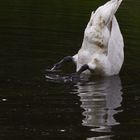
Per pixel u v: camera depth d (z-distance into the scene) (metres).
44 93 13.04
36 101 12.42
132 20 22.12
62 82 14.11
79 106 12.23
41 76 14.55
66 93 13.16
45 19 21.59
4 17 21.48
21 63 15.70
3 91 13.02
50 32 19.64
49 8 23.75
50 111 11.81
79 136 10.62
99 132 10.91
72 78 14.52
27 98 12.59
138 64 16.34
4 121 11.15
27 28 19.98
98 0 25.95
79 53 15.26
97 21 15.03
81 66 14.88
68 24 20.92
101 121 11.46
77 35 19.38
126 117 11.83
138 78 14.98
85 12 23.19
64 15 22.48
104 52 15.09
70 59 15.44
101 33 14.98
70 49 17.52
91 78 14.73
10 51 16.84
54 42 18.27
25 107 11.98
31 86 13.57
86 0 25.84
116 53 15.11
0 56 16.23
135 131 11.05
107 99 12.87
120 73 15.45
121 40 15.26
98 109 12.16
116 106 12.41
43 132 10.69
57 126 11.05
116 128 11.16
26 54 16.66
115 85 14.14
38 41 18.27
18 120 11.22
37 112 11.73
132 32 20.17
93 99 12.82
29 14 22.31
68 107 12.15
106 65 14.97
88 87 13.80
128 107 12.44
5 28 19.77
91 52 15.08
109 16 14.95
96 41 14.98
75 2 25.36
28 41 18.20
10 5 23.91
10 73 14.63
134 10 24.05
